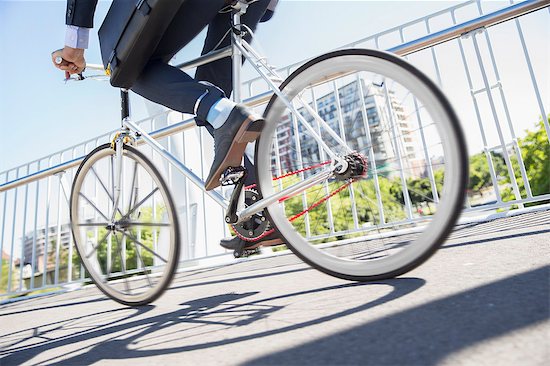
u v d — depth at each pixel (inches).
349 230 84.2
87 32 56.5
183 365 28.5
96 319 56.2
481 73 98.3
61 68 60.7
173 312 50.4
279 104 50.9
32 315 76.5
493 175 95.7
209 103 46.5
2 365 38.3
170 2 44.1
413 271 45.9
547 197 88.2
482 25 86.0
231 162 46.4
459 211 37.3
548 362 18.8
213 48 59.1
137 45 47.8
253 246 52.7
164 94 50.5
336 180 47.1
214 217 137.8
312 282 54.0
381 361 22.4
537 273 34.9
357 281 45.9
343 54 45.1
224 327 37.5
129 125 63.9
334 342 27.1
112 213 63.7
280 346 28.5
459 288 34.7
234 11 54.1
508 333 23.0
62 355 38.1
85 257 67.3
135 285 70.0
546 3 80.4
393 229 70.2
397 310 31.7
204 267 119.7
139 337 39.8
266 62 53.6
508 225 73.0
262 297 49.4
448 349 22.4
